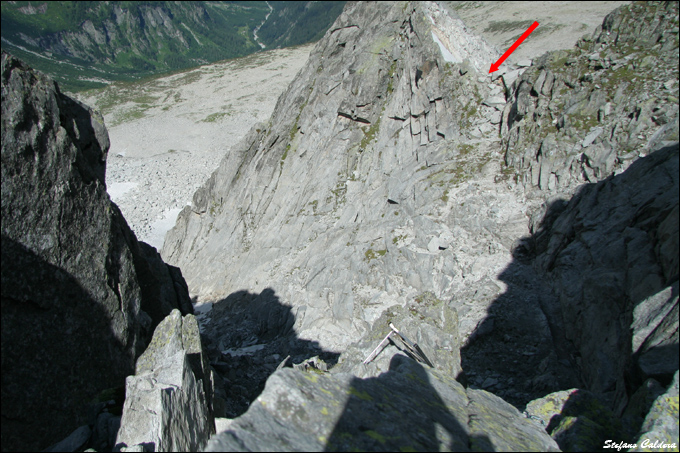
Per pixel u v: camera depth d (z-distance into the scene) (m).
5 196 7.76
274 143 37.94
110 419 7.16
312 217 33.19
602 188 19.94
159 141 85.44
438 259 23.73
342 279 26.72
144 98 112.94
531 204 23.23
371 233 27.86
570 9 95.06
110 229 10.02
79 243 9.09
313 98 36.28
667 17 24.03
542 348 17.14
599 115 22.81
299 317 26.81
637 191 18.03
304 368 11.66
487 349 18.03
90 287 9.10
